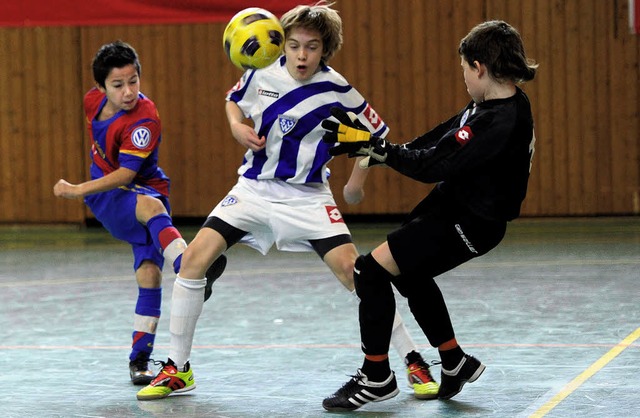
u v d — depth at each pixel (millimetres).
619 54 25469
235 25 9086
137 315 9859
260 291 15992
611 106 25594
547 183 25922
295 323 12977
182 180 26891
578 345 11070
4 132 27141
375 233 24141
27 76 26953
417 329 12273
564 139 25781
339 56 26281
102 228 27062
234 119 9195
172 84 26656
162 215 9812
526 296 14766
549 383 9258
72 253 22062
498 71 7902
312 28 8883
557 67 25656
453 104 26078
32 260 20953
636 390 8891
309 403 8742
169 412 8508
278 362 10531
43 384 9695
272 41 8984
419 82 26109
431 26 25984
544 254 19812
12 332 12750
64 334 12547
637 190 25688
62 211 27266
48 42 26797
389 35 26109
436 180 7848
